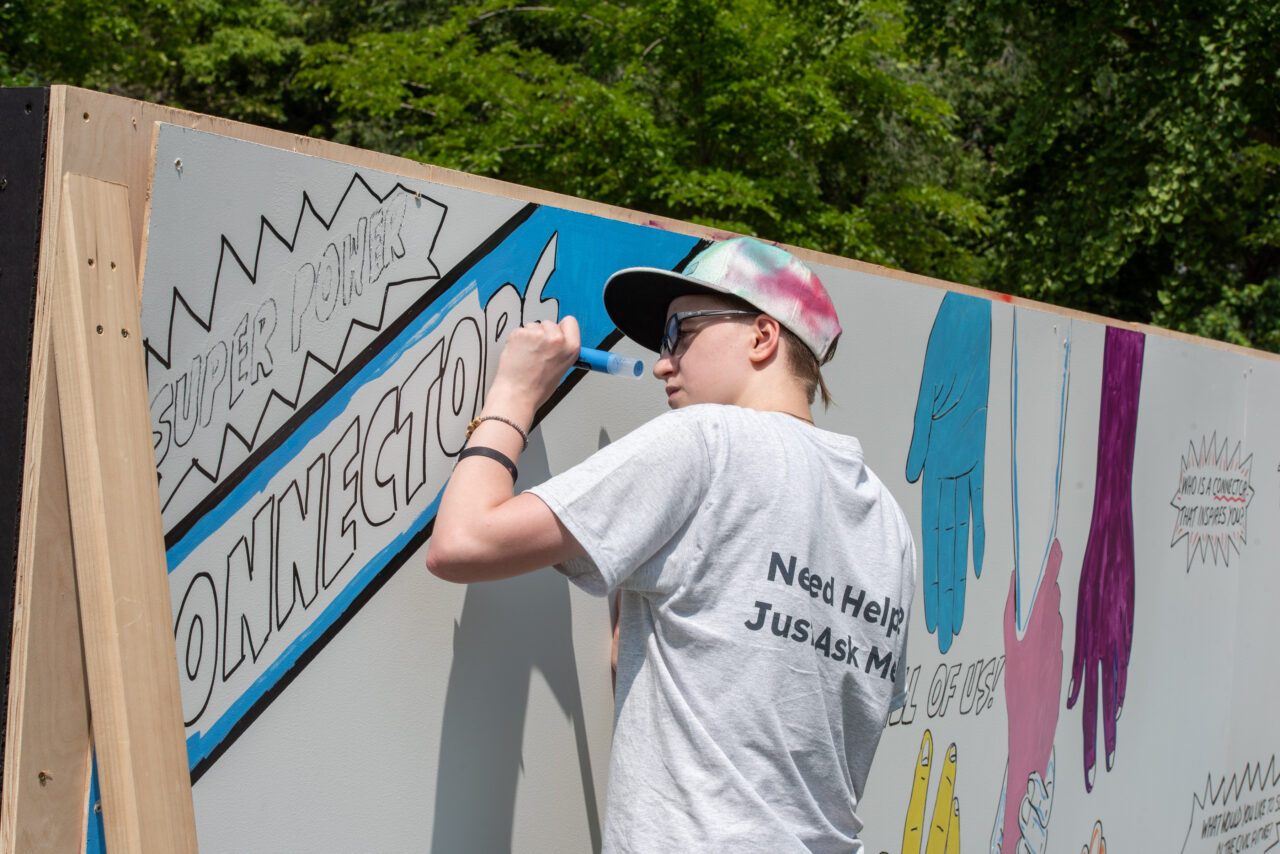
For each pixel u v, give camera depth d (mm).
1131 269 14500
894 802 2779
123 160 1424
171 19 17531
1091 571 3572
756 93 13406
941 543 2939
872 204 15445
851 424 2646
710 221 12375
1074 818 3516
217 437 1524
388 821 1765
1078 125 12945
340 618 1693
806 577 1678
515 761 1959
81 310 1336
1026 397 3266
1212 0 10711
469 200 1867
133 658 1332
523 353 1812
